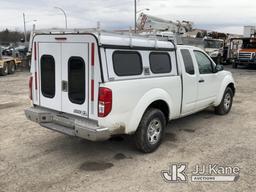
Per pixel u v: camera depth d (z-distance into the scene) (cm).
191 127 682
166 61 545
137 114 483
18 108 873
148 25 1686
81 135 452
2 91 1209
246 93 1185
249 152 530
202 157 507
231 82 790
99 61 430
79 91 463
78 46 452
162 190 398
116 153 523
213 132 646
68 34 463
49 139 593
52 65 501
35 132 638
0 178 429
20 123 707
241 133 640
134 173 447
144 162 486
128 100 464
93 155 514
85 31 439
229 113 818
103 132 439
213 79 705
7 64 1959
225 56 3067
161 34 567
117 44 448
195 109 654
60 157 505
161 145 562
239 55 2625
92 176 436
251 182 420
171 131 651
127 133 477
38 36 519
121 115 458
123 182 419
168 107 554
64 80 485
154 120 520
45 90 525
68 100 484
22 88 1298
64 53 476
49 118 514
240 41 3012
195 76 625
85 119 465
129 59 468
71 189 399
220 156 511
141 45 486
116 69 448
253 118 767
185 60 599
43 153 521
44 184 412
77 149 541
